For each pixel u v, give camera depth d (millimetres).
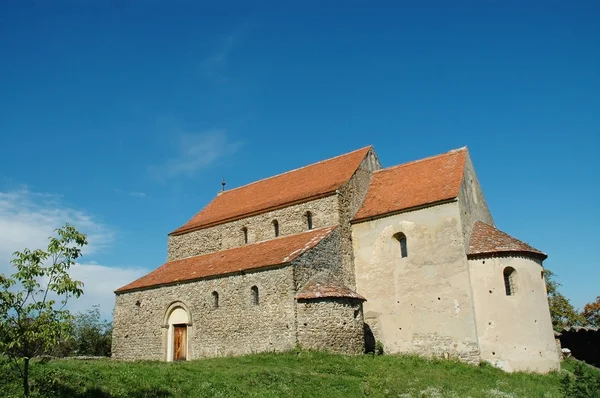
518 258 29297
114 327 38219
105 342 48688
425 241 31422
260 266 30234
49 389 16891
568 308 55656
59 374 18359
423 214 31859
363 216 34406
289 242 33750
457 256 29984
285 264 29188
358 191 36500
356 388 22016
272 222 36938
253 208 39031
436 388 22656
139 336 36375
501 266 29125
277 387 20812
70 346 40719
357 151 39969
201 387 19672
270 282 29750
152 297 36344
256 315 29922
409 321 31016
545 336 28750
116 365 22562
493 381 25141
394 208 33188
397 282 32031
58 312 12828
